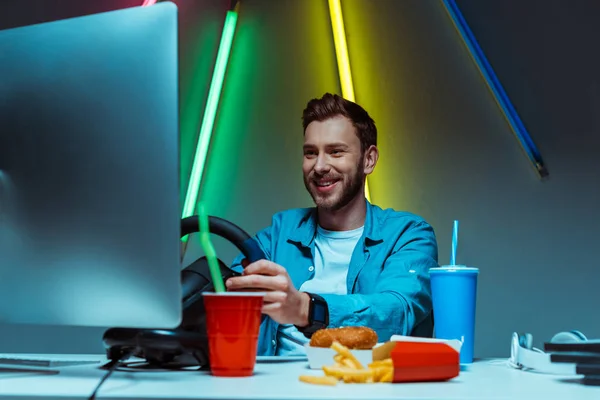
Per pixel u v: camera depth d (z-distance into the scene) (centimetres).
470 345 114
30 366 100
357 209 190
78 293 89
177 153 85
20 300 92
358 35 313
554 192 302
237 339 87
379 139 309
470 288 114
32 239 91
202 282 106
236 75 312
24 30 93
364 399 68
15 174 92
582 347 87
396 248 177
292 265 186
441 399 70
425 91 310
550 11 307
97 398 70
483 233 304
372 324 127
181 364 100
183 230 126
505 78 307
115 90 88
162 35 86
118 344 98
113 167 87
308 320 114
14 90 93
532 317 300
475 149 307
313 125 190
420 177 307
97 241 88
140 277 86
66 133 90
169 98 85
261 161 309
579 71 304
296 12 314
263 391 73
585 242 300
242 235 125
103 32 89
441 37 310
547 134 304
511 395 75
